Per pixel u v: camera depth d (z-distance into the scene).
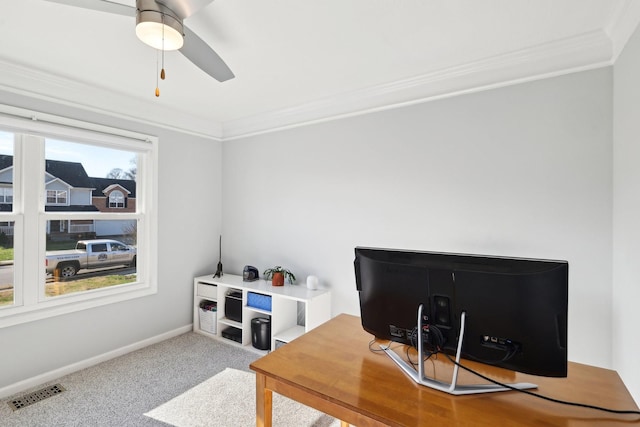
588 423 0.95
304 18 1.73
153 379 2.49
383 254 1.33
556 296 1.02
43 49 2.05
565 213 2.04
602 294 1.94
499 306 1.10
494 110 2.26
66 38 1.92
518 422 0.96
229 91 2.77
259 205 3.50
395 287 1.29
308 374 1.24
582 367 1.28
